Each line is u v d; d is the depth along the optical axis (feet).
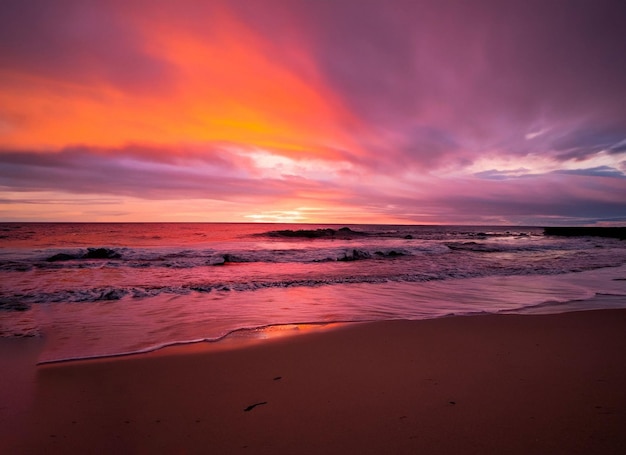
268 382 10.98
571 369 11.85
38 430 8.41
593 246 84.99
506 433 7.98
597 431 8.04
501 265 46.39
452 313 20.38
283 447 7.59
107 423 8.71
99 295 24.63
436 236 135.13
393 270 40.96
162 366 12.36
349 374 11.55
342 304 22.85
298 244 76.18
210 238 97.96
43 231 128.88
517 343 14.69
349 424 8.48
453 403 9.46
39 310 20.47
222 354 13.57
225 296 25.05
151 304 22.33
